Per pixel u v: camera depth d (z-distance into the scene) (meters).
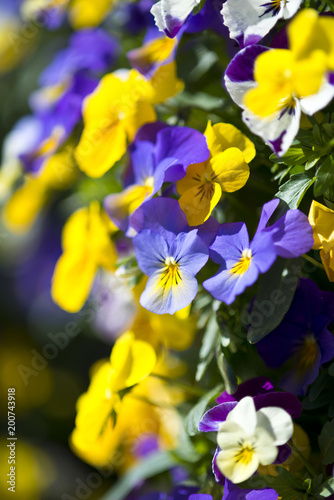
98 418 0.50
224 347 0.45
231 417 0.41
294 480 0.42
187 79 0.52
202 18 0.47
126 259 0.49
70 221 0.55
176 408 0.53
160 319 0.51
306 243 0.41
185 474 0.54
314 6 0.44
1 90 0.84
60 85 0.59
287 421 0.41
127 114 0.49
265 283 0.42
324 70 0.39
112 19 0.61
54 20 0.62
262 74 0.40
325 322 0.44
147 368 0.48
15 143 0.67
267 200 0.47
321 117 0.44
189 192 0.44
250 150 0.44
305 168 0.43
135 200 0.47
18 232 0.82
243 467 0.41
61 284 0.54
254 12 0.42
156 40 0.50
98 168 0.49
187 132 0.45
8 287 0.89
